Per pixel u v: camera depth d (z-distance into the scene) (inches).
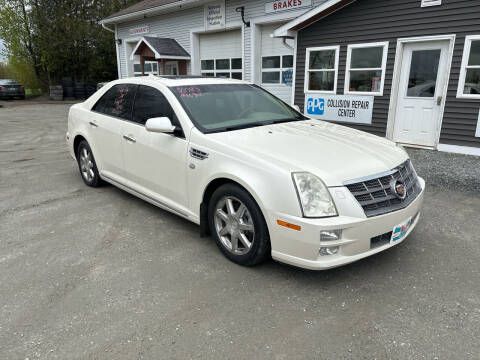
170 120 144.5
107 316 98.7
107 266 123.9
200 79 167.2
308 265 104.6
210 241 141.6
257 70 468.4
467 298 106.0
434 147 305.6
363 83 339.3
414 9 293.4
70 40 1016.9
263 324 95.5
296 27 362.0
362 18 324.2
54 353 85.8
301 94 386.0
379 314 99.3
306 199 103.1
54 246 138.2
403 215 113.0
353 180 106.6
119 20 650.8
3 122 535.5
